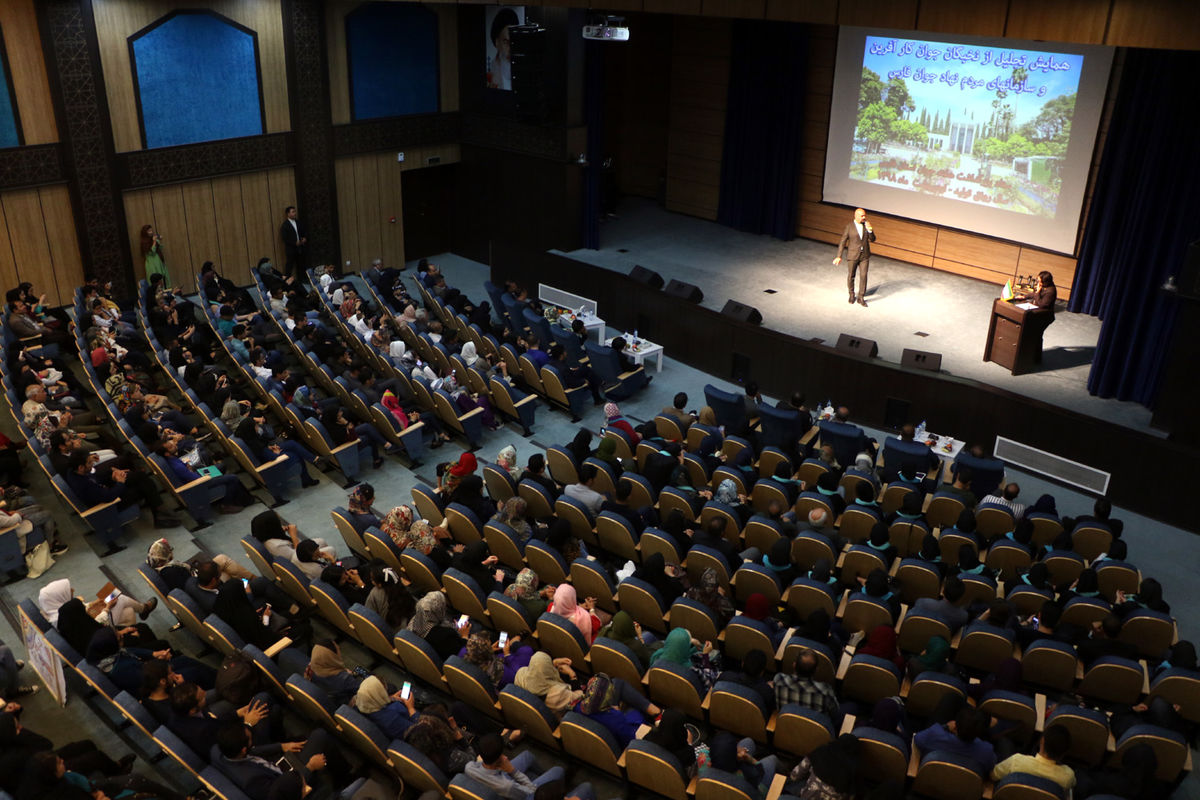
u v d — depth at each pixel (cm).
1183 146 1212
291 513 1060
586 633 760
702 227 2153
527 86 1786
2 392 1293
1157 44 865
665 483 993
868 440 1121
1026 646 770
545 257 1752
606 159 2322
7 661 757
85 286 1468
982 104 1706
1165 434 1186
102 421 1171
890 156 1870
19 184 1473
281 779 575
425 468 1175
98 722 735
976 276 1803
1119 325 1266
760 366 1433
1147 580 814
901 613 812
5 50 1411
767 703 676
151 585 832
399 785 650
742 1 1152
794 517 926
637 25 2211
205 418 1103
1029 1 930
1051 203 1658
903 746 600
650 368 1523
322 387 1325
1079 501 1148
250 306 1552
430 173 2055
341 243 1930
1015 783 570
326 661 707
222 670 687
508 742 684
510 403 1253
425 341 1403
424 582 840
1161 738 624
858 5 1053
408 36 1891
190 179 1669
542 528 909
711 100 2106
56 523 1018
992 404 1217
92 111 1519
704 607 754
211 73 1647
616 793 666
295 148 1797
